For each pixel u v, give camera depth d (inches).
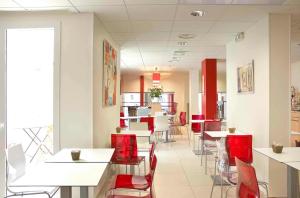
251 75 184.5
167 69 463.2
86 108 151.8
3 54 151.9
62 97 152.5
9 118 159.5
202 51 284.0
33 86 180.7
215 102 335.3
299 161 108.0
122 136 162.6
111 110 208.2
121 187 113.8
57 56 152.6
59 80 152.5
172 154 262.1
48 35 168.6
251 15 160.4
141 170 205.5
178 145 310.3
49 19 153.5
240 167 89.7
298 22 174.7
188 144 316.5
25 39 169.3
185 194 156.5
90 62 152.1
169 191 161.3
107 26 183.6
